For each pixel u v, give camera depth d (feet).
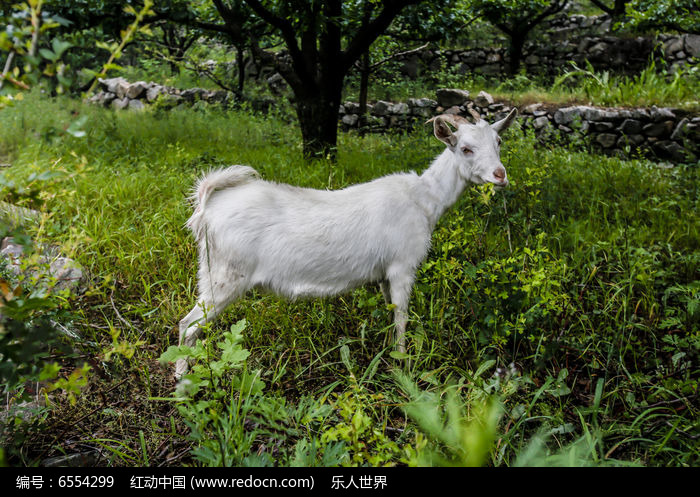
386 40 42.60
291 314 12.66
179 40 54.65
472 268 11.02
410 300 12.92
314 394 10.23
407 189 11.51
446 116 11.69
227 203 10.69
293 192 11.19
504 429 8.75
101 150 23.93
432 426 3.56
